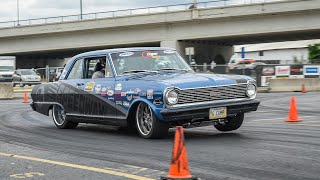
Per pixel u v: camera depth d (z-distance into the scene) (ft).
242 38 174.91
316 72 104.37
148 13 170.91
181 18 165.07
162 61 33.17
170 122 28.76
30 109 60.75
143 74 31.58
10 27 198.39
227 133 32.71
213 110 28.45
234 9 155.94
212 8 160.04
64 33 189.37
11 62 152.15
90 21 181.16
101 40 182.91
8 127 39.52
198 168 21.67
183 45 174.40
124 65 32.32
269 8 149.79
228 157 23.98
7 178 20.84
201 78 29.30
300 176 19.83
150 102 28.60
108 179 20.27
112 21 176.86
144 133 30.04
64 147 28.55
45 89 38.55
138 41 176.35
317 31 151.02
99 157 25.04
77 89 34.63
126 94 30.30
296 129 34.53
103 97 32.12
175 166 17.80
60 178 20.70
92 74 34.47
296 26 148.36
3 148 28.58
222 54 211.82
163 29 171.53
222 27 161.38
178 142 17.81
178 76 30.19
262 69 106.11
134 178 20.26
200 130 34.76
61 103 36.70
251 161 22.91
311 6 143.13
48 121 44.14
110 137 31.99
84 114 34.19
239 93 29.76
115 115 31.37
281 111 51.08
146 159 24.07
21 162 24.25
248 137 30.53
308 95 82.23
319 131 33.14
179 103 27.84
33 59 268.00
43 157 25.50
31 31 193.88
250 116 45.80
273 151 25.35
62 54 238.68
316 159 23.07
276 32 152.56
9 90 90.27
